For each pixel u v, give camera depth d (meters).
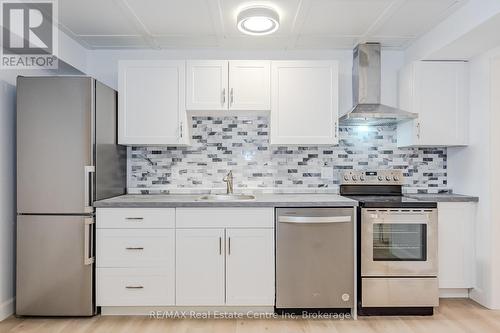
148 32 2.83
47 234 2.46
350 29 2.77
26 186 2.46
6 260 2.52
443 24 2.60
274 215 2.51
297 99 2.89
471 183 2.88
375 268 2.52
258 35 2.72
